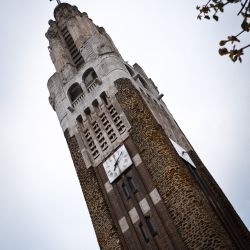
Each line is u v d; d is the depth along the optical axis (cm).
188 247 3459
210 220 3500
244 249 3969
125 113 4662
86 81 5544
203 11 1127
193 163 4669
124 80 5031
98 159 4597
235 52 1071
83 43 6231
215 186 4650
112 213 4100
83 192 4416
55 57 6238
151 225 3794
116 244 3825
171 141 4444
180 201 3700
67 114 5291
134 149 4341
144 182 4056
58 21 6969
